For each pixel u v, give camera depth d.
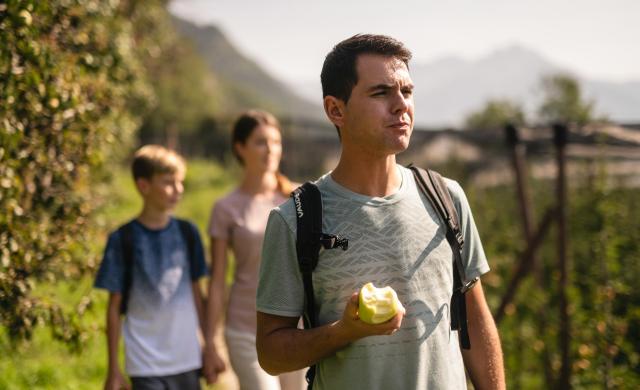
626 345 5.02
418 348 1.97
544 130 5.80
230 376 6.41
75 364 6.13
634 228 5.79
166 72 27.95
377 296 1.77
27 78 3.21
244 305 3.87
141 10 14.01
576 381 5.31
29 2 3.09
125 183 18.59
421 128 7.04
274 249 2.05
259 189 4.07
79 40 4.20
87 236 4.19
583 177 6.18
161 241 3.79
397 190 2.07
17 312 3.50
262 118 4.08
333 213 2.02
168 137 29.86
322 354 1.92
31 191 3.77
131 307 3.70
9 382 5.43
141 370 3.63
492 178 9.45
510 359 5.66
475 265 2.18
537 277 6.21
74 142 3.87
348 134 2.04
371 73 1.98
